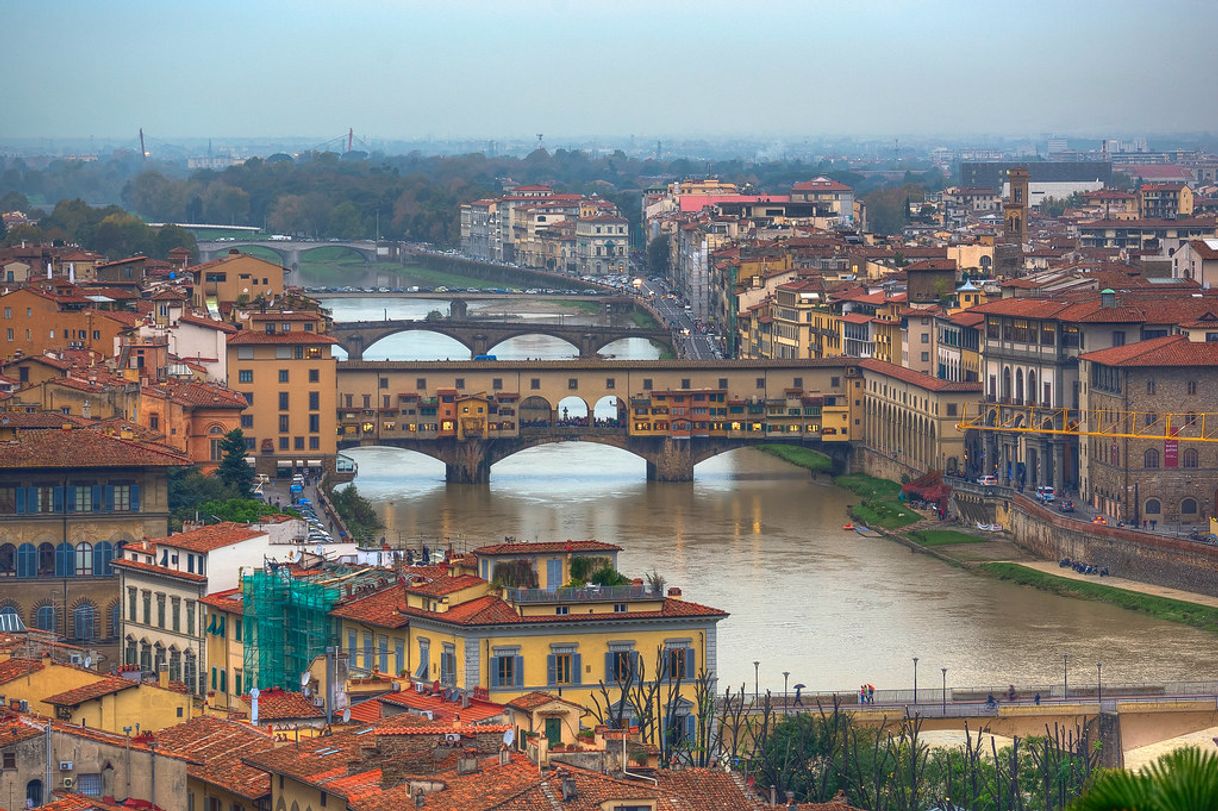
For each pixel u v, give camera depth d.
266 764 183.75
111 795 181.88
